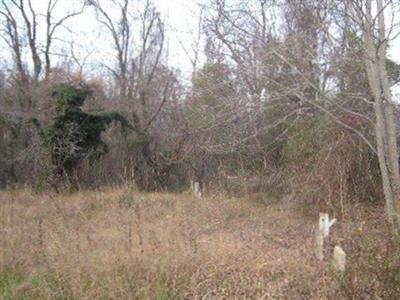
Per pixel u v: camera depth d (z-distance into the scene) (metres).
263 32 11.40
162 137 24.19
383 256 6.38
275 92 11.05
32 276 7.57
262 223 12.55
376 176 13.05
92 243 9.02
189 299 7.12
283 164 16.09
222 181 18.98
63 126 20.45
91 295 7.05
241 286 7.42
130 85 26.92
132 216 12.21
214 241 9.53
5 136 23.17
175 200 15.73
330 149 13.05
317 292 7.11
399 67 12.62
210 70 12.90
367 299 6.25
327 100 10.55
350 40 10.55
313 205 13.45
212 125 12.55
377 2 10.30
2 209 13.02
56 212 12.57
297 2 10.65
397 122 11.88
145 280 7.50
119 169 22.72
